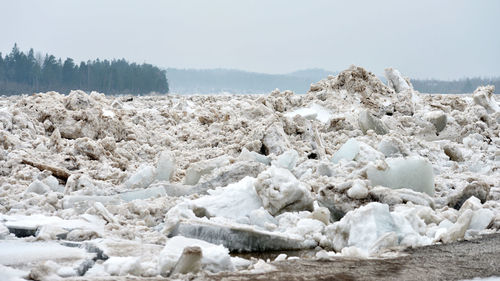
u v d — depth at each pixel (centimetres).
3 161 1244
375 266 623
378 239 714
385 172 1025
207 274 582
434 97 2508
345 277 577
